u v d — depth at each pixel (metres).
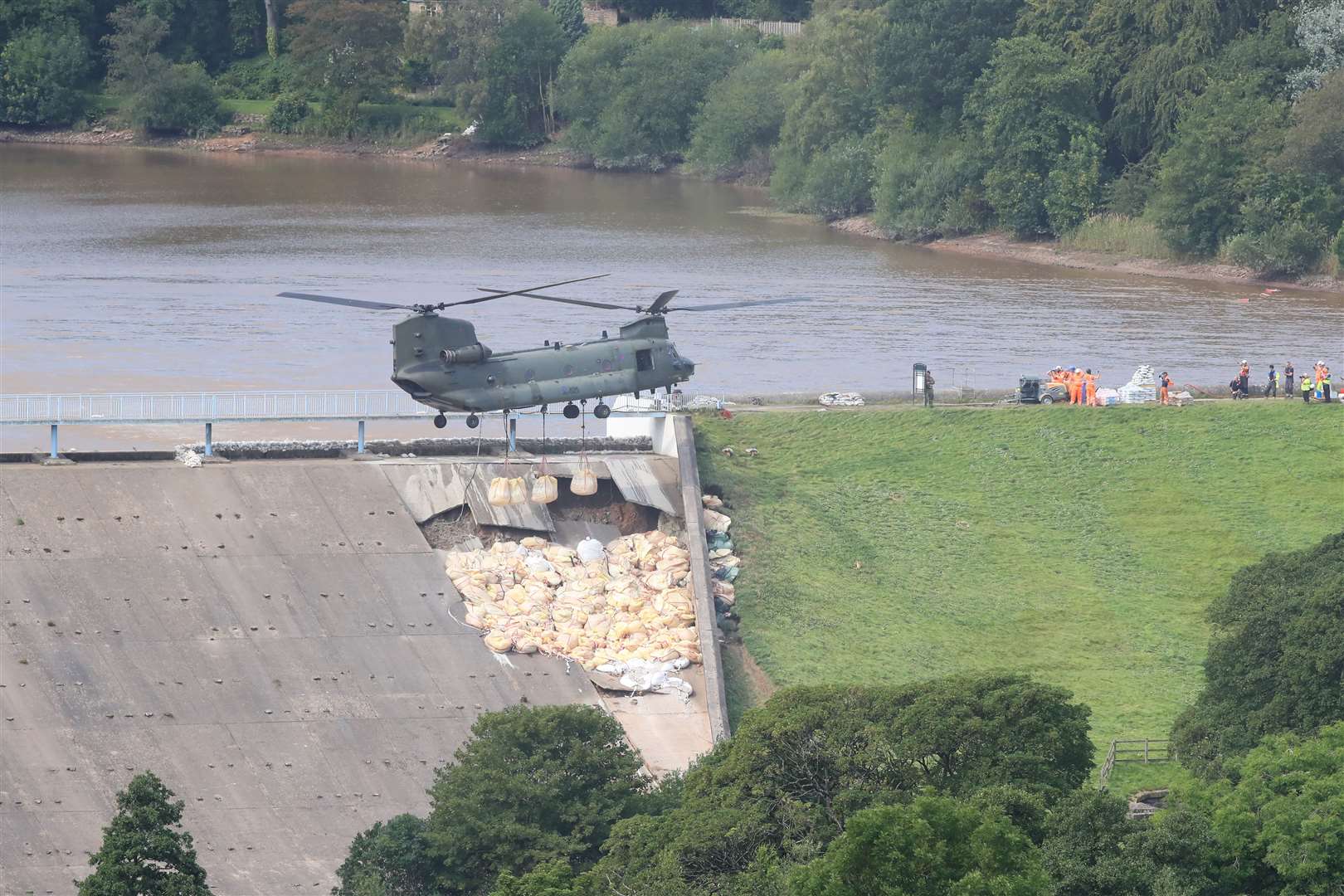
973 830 187.50
